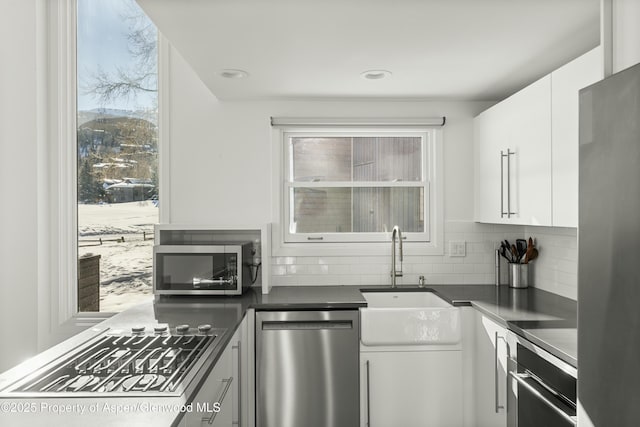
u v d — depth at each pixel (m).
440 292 3.02
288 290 3.14
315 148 3.42
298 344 2.65
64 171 3.10
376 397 2.66
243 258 2.93
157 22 1.97
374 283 3.35
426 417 2.67
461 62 2.50
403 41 2.20
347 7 1.84
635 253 1.11
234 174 3.29
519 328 2.07
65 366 1.50
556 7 1.85
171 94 3.28
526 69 2.62
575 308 2.49
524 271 3.17
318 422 2.66
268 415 2.64
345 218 3.41
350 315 2.68
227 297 2.88
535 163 2.44
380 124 3.31
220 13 1.88
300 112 3.31
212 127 3.29
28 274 3.00
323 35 2.12
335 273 3.34
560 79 2.19
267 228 3.10
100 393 1.25
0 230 2.96
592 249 1.28
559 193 2.20
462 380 2.69
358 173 3.43
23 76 2.95
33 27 2.95
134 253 3.34
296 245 3.38
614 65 1.44
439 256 3.37
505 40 2.19
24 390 1.30
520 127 2.61
